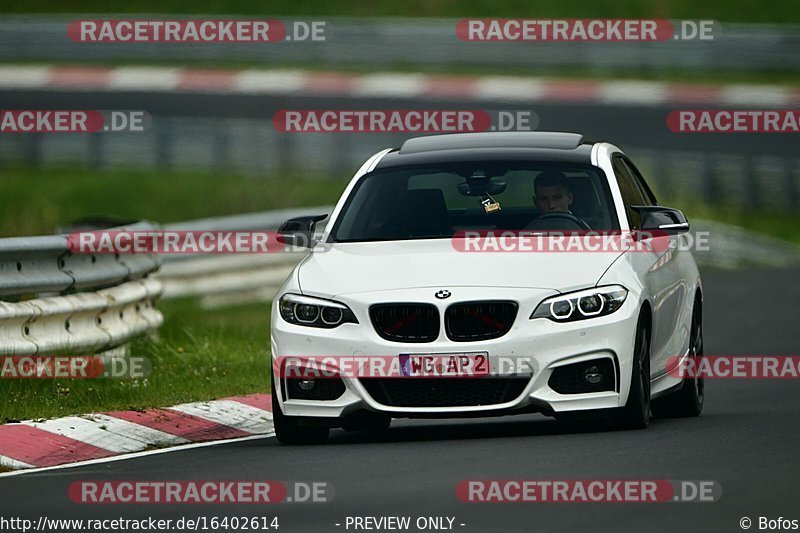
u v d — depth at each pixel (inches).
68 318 1573.6
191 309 2554.1
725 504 855.1
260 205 4121.6
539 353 1155.9
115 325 1697.8
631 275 1205.7
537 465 1007.0
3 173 4419.3
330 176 4517.7
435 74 5910.4
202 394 1456.7
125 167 4517.7
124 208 4047.7
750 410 1381.6
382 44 6077.8
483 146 1371.8
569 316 1166.3
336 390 1184.8
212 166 4564.5
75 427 1240.8
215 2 7091.5
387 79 5693.9
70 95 5383.9
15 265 1482.5
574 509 852.0
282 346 1200.8
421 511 858.1
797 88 5629.9
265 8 6988.2
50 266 1556.3
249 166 4569.4
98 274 1647.4
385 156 1381.6
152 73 5762.8
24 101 5216.5
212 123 4628.4
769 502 858.8
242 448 1203.9
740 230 3622.0
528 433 1213.1
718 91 5610.2
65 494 976.9
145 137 4579.2
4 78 5634.8
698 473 959.6
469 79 5733.3
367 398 1171.3
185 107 5290.4
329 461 1081.4
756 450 1063.6
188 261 2559.1
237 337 2001.7
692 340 1424.7
